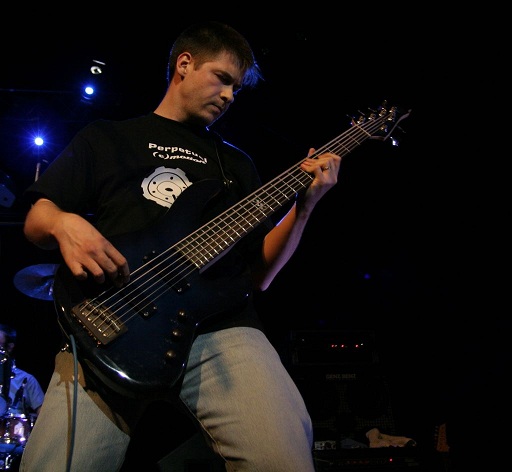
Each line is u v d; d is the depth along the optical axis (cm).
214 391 125
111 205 145
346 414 375
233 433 120
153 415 488
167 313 123
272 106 483
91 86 493
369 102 454
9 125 532
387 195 515
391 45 413
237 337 133
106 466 124
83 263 115
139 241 133
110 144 155
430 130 446
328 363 392
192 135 170
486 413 427
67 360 127
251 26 433
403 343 530
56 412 120
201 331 132
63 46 473
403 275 544
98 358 112
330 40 424
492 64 394
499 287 451
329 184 159
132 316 119
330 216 557
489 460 406
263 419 118
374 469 329
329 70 445
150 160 156
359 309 570
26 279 531
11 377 514
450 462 405
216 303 131
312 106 476
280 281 604
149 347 117
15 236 645
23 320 665
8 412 502
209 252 136
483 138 432
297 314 590
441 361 495
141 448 477
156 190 150
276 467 113
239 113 493
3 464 461
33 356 656
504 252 446
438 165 468
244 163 178
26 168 571
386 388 389
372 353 402
